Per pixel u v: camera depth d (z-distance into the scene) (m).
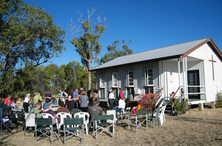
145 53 16.23
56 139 6.47
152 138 6.43
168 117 9.60
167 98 12.09
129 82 14.42
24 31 16.83
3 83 17.78
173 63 13.41
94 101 7.22
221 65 15.83
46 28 19.45
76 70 36.28
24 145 5.93
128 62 13.86
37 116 6.74
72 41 29.00
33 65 19.78
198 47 12.43
